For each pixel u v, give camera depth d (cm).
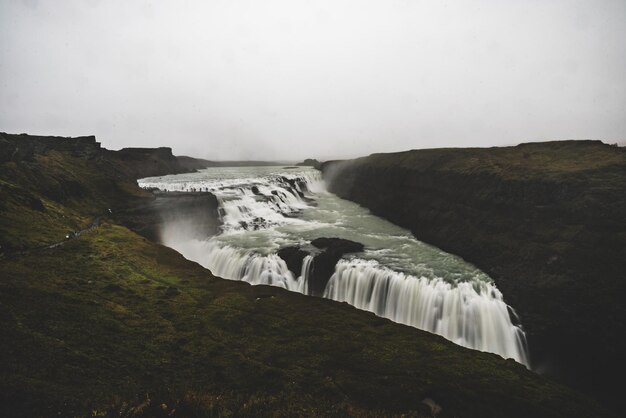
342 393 1572
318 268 3694
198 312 2327
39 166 5050
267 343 2003
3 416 1103
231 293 2709
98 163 6856
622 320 2552
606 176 3241
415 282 3238
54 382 1330
